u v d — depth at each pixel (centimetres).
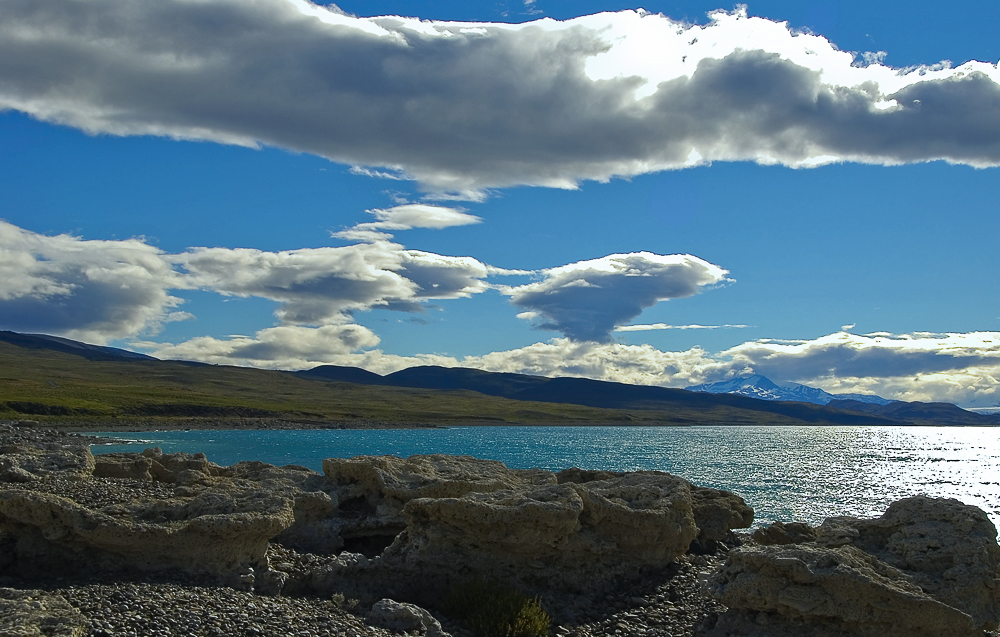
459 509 2116
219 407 19488
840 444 17912
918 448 16338
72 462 2738
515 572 2181
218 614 1612
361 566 2080
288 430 17938
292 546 2466
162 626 1499
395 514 2638
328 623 1698
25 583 1752
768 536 2712
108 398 18512
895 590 1762
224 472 3303
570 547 2230
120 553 1880
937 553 1947
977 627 1798
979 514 2023
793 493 6819
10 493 1845
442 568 2147
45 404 15875
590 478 3262
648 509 2441
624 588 2311
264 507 2084
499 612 1920
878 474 9119
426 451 11488
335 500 2725
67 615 1436
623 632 1986
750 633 1841
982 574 1878
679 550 2539
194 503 2061
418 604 2067
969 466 10750
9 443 3322
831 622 1792
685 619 2066
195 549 1900
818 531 2227
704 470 9406
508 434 19200
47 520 1862
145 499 2169
